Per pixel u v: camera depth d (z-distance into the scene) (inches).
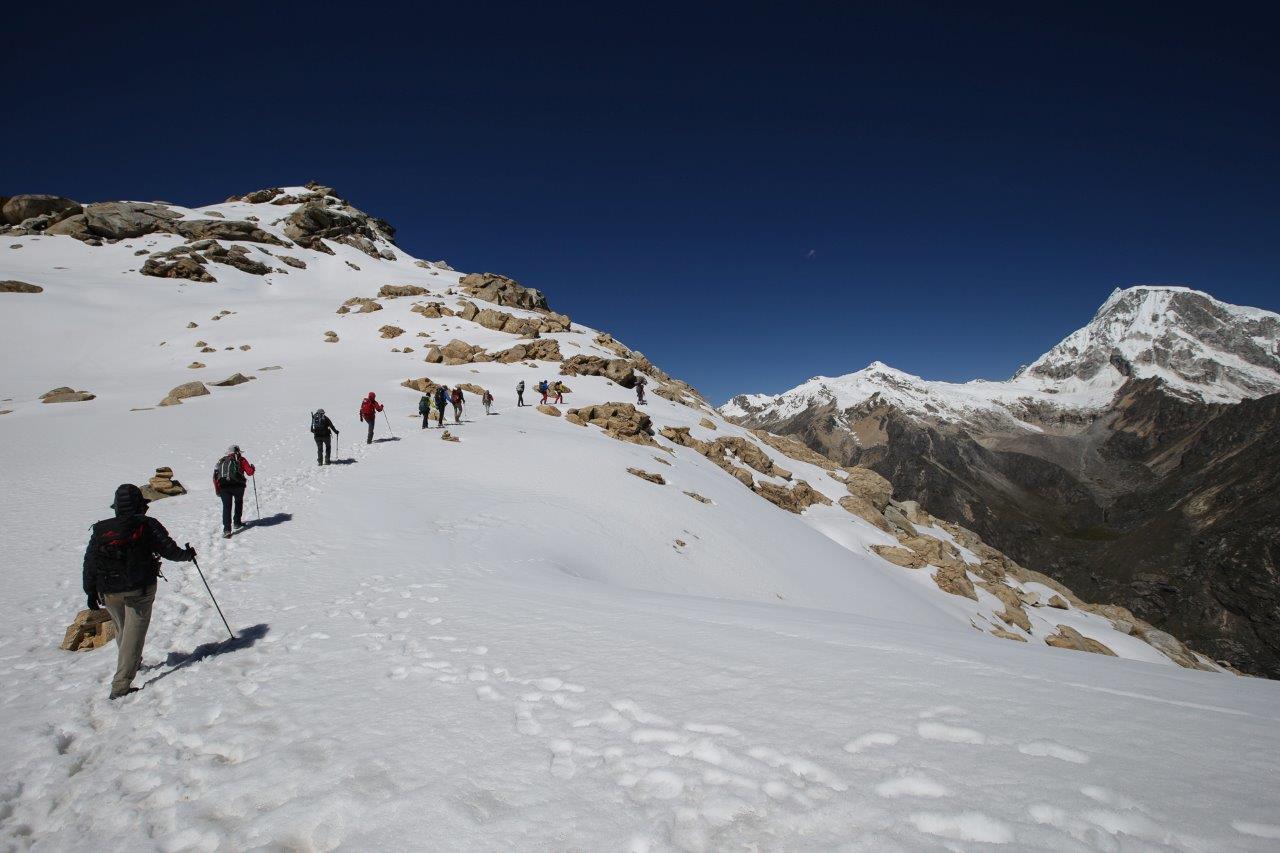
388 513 693.3
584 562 719.1
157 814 167.0
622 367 2512.3
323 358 2378.2
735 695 220.2
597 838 142.5
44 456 887.1
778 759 170.1
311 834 150.6
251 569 474.0
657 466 1341.0
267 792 170.9
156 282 3292.3
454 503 785.6
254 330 2691.9
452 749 187.8
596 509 928.3
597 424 1657.2
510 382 2100.1
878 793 150.9
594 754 180.7
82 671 286.8
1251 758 163.2
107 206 4099.4
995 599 1753.2
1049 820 134.6
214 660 291.4
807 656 269.7
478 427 1314.0
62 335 2389.3
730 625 340.5
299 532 593.0
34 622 364.8
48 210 4178.2
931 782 152.9
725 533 1079.6
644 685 234.1
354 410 1406.3
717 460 1893.5
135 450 954.1
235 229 4338.1
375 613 364.8
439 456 1029.8
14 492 700.7
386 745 192.7
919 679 236.1
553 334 3065.9
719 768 167.6
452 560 552.7
